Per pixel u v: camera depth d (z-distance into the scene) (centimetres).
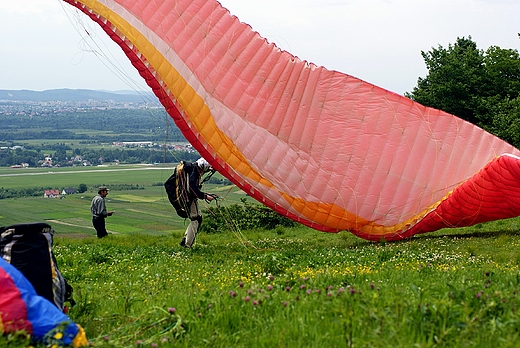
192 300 827
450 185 1819
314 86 1823
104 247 1812
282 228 2581
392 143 1823
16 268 680
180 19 1797
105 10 1733
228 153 1816
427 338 592
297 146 1820
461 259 1422
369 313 623
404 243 1809
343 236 2128
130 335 673
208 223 2712
